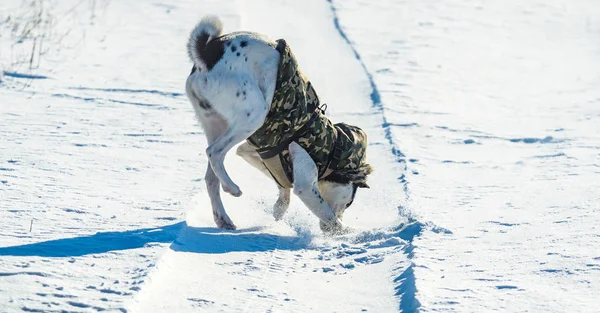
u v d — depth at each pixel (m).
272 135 10.32
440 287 7.92
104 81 19.20
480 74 24.23
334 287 8.27
